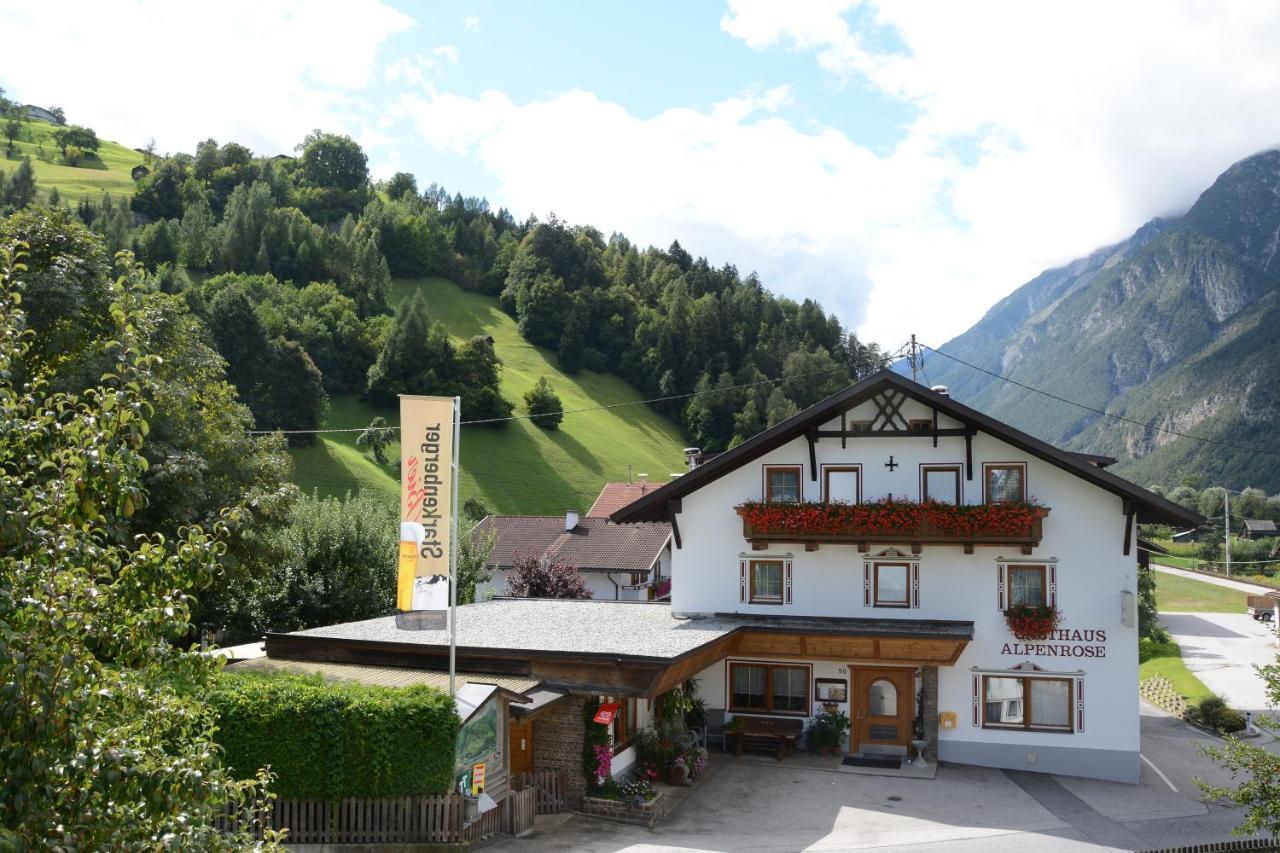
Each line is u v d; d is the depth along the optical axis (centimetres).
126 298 888
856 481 2775
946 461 2728
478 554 4259
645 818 2067
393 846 1764
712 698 2794
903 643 2556
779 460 2828
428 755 1788
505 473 9512
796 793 2347
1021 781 2525
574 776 2139
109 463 730
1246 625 6762
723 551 2864
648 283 16375
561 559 5853
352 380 10675
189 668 816
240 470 2770
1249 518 11481
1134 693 2594
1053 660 2639
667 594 5959
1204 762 2850
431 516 1972
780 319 15075
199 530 821
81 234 2598
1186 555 10900
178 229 13625
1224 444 14438
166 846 729
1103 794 2431
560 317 14150
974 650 2691
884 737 2702
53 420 746
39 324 2367
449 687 1959
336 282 14012
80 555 721
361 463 8581
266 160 19025
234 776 1794
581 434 11019
